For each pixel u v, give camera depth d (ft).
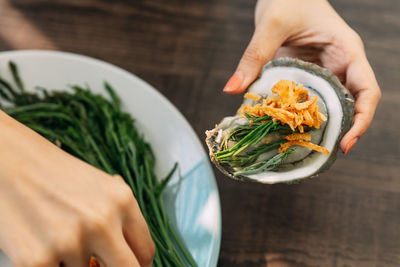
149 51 1.25
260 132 0.85
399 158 1.11
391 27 1.27
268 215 1.05
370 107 0.96
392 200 1.06
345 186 1.08
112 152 1.05
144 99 1.09
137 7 1.32
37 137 0.73
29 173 0.69
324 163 0.89
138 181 0.99
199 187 0.98
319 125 0.86
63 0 1.31
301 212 1.05
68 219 0.67
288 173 0.90
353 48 1.01
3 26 1.26
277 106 0.86
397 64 1.22
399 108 1.16
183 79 1.21
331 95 0.89
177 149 1.04
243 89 0.97
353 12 1.29
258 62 0.99
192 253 0.94
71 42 1.25
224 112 1.17
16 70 1.10
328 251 1.01
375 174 1.09
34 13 1.29
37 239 0.66
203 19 1.30
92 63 1.11
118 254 0.69
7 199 0.67
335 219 1.04
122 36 1.27
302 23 1.03
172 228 0.96
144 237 0.76
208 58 1.24
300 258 1.00
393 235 1.03
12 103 1.12
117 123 1.07
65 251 0.66
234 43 1.26
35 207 0.67
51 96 1.12
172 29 1.28
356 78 0.99
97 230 0.67
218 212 0.94
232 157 0.87
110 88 1.11
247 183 1.08
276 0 1.03
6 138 0.70
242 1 1.33
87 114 1.11
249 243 1.02
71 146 1.03
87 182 0.70
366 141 1.13
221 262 1.00
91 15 1.30
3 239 0.66
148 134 1.07
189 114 1.16
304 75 0.91
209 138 0.88
